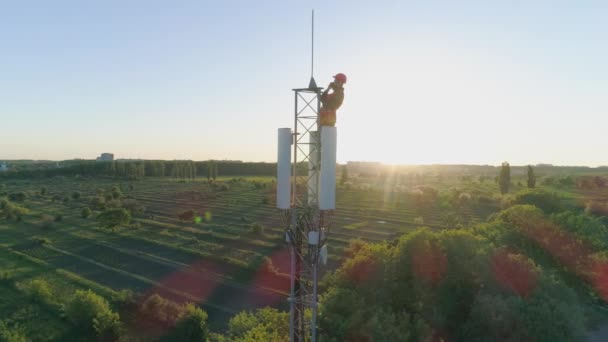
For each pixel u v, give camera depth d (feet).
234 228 242.37
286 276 150.41
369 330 75.56
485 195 369.09
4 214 270.87
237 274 154.30
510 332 82.07
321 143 55.88
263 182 504.02
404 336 76.64
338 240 213.05
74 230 232.94
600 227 145.89
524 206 143.54
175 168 622.95
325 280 134.62
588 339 96.37
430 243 100.63
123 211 230.48
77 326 106.73
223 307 124.77
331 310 82.07
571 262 126.82
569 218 139.33
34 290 123.44
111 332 102.94
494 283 92.27
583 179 453.99
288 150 57.57
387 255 101.14
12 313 114.21
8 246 195.00
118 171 594.65
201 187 485.56
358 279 95.55
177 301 129.39
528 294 89.76
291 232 59.41
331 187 56.08
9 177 563.89
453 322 92.32
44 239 201.77
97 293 132.46
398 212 313.12
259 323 92.43
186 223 258.16
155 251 188.34
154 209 319.88
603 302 121.70
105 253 184.14
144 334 103.60
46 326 107.24
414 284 94.32
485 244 105.50
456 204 334.03
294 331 63.62
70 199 368.27
